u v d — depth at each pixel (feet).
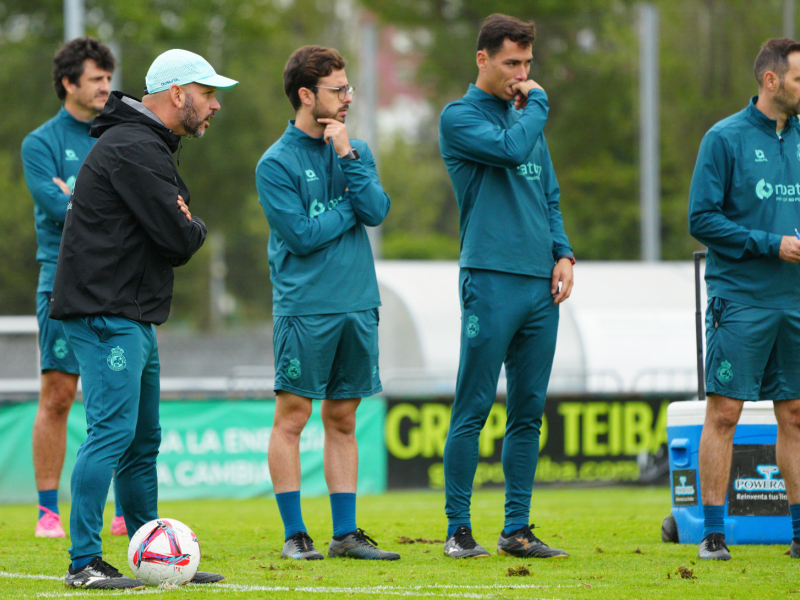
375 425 135.13
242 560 58.90
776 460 62.23
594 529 77.25
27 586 49.78
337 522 60.85
